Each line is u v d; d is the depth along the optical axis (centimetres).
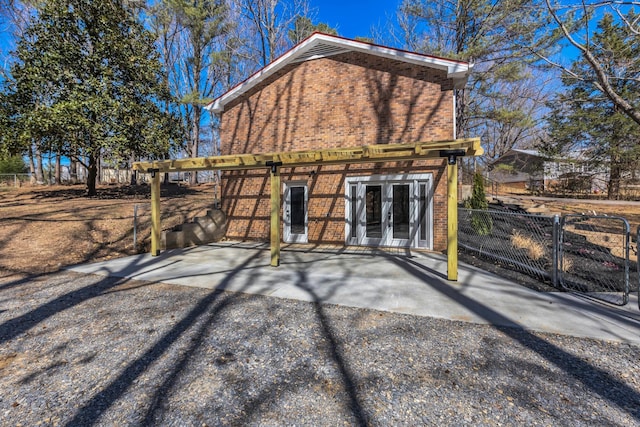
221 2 2152
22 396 279
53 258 813
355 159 748
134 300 530
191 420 247
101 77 1470
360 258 870
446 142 632
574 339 369
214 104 1210
